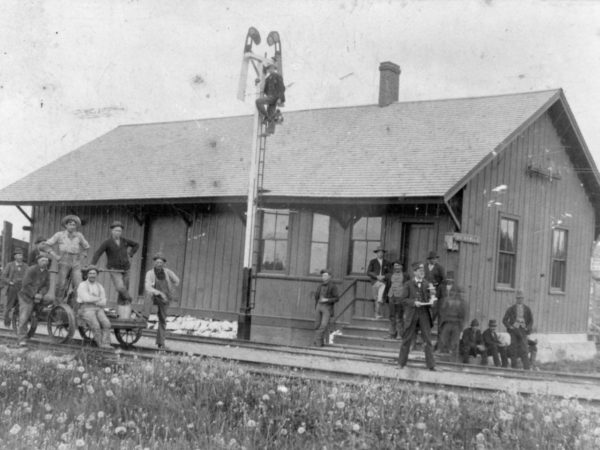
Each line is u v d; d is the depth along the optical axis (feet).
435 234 59.36
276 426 25.85
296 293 65.51
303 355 47.88
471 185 59.41
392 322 57.47
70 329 43.47
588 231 77.05
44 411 26.99
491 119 65.51
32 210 82.79
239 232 69.77
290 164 68.44
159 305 45.96
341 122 74.64
